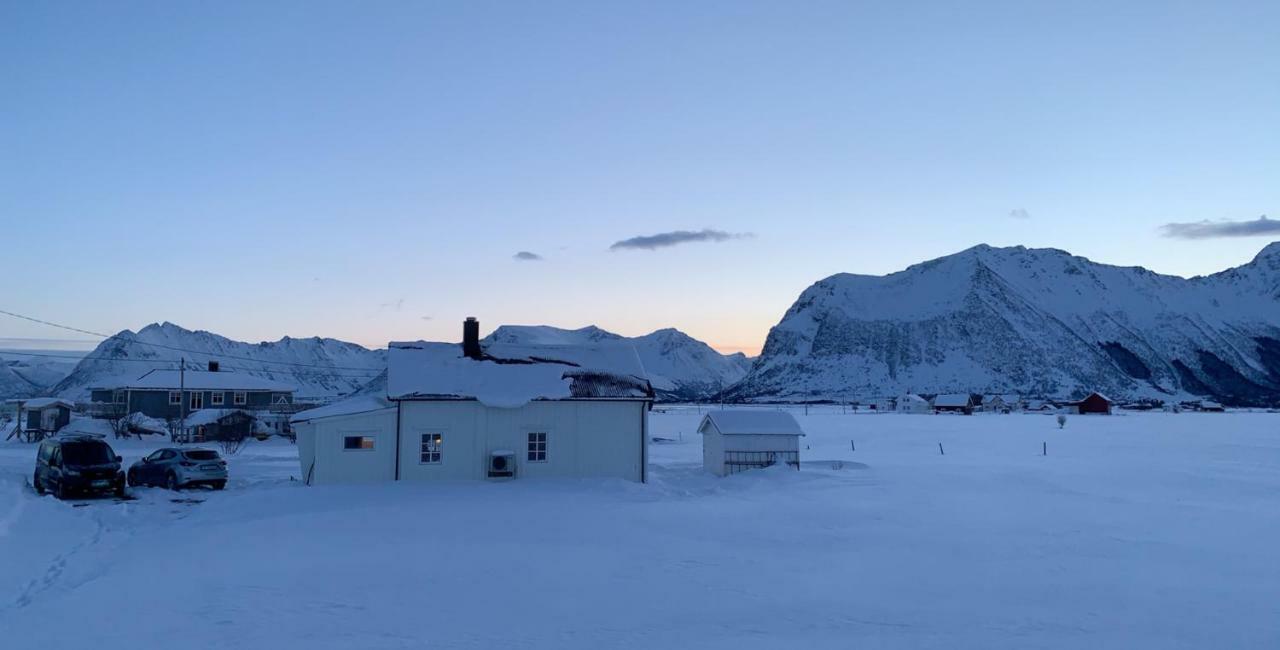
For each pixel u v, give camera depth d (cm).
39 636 1165
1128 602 1434
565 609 1355
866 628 1258
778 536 2100
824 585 1555
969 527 2253
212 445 5962
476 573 1619
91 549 1900
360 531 2081
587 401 3331
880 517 2428
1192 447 6122
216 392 7419
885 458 5138
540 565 1703
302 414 3278
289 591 1452
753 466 3825
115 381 7681
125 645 1124
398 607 1349
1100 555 1866
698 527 2223
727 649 1141
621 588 1513
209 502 2723
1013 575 1650
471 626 1240
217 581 1526
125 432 6412
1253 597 1472
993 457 5188
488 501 2638
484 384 3312
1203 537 2105
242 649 1110
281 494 2772
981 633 1235
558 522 2248
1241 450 5756
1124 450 5831
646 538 2047
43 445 3219
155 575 1579
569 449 3319
